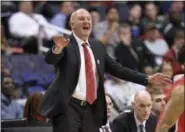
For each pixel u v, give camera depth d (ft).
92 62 39.55
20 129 43.27
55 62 38.19
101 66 40.01
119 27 81.41
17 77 72.18
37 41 77.56
